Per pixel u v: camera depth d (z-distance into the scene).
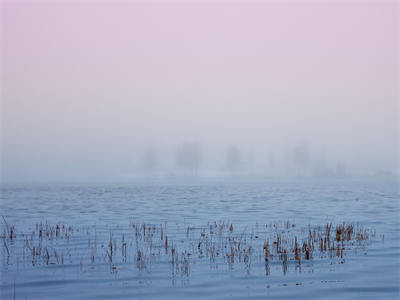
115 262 13.05
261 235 18.12
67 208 32.72
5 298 9.69
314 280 10.88
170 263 12.87
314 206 33.31
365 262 12.79
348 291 9.91
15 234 19.11
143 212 29.03
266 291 9.95
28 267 12.47
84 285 10.59
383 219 24.00
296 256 13.37
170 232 19.17
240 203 36.88
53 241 16.98
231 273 11.64
